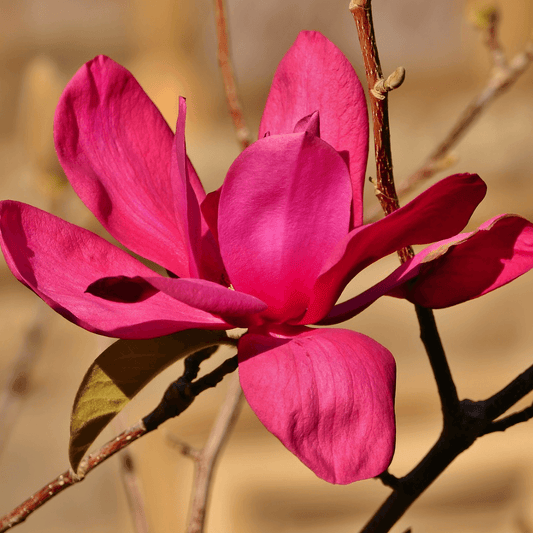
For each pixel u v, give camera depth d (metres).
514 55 3.58
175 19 4.74
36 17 5.35
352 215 1.54
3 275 4.16
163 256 1.55
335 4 5.29
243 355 1.50
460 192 1.49
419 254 1.52
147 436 2.90
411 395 4.20
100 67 1.55
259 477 4.22
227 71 1.72
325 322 1.53
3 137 4.81
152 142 1.56
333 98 1.56
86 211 2.14
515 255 1.52
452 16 5.16
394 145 4.83
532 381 1.58
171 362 1.52
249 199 1.51
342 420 1.48
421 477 1.58
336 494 4.25
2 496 4.19
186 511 3.65
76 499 4.28
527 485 4.32
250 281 1.52
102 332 1.50
